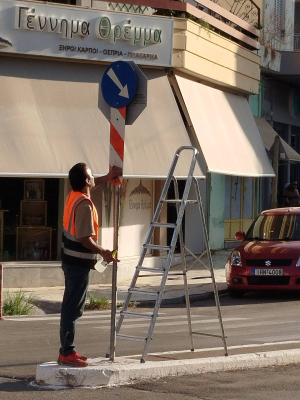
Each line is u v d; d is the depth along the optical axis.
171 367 7.17
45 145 14.84
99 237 16.31
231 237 22.75
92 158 15.20
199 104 18.25
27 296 14.12
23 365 7.74
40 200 15.99
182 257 7.95
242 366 7.61
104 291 15.00
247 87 21.16
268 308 13.09
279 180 27.70
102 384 6.76
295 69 25.56
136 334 10.09
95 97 16.05
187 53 17.41
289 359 7.95
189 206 19.80
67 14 15.81
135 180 17.59
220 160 18.06
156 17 16.92
